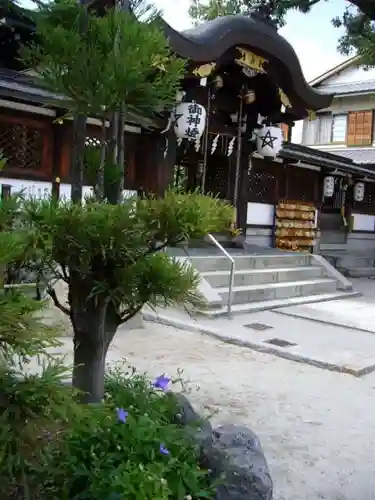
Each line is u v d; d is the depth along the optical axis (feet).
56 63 8.75
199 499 8.62
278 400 16.69
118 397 10.48
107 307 10.14
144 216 8.57
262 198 47.44
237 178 40.42
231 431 10.78
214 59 32.78
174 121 33.45
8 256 5.52
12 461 5.96
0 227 6.44
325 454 13.07
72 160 10.22
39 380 6.17
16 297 5.94
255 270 35.50
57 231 7.82
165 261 9.46
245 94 38.68
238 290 31.55
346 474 12.14
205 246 39.55
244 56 35.76
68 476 7.88
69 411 6.18
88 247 7.99
